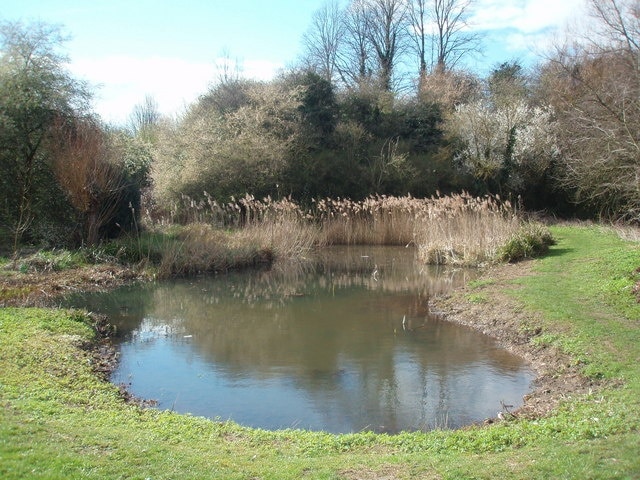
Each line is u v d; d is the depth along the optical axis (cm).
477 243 1769
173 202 2466
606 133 1716
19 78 1692
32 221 1689
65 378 751
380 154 2845
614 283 1127
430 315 1216
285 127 2628
